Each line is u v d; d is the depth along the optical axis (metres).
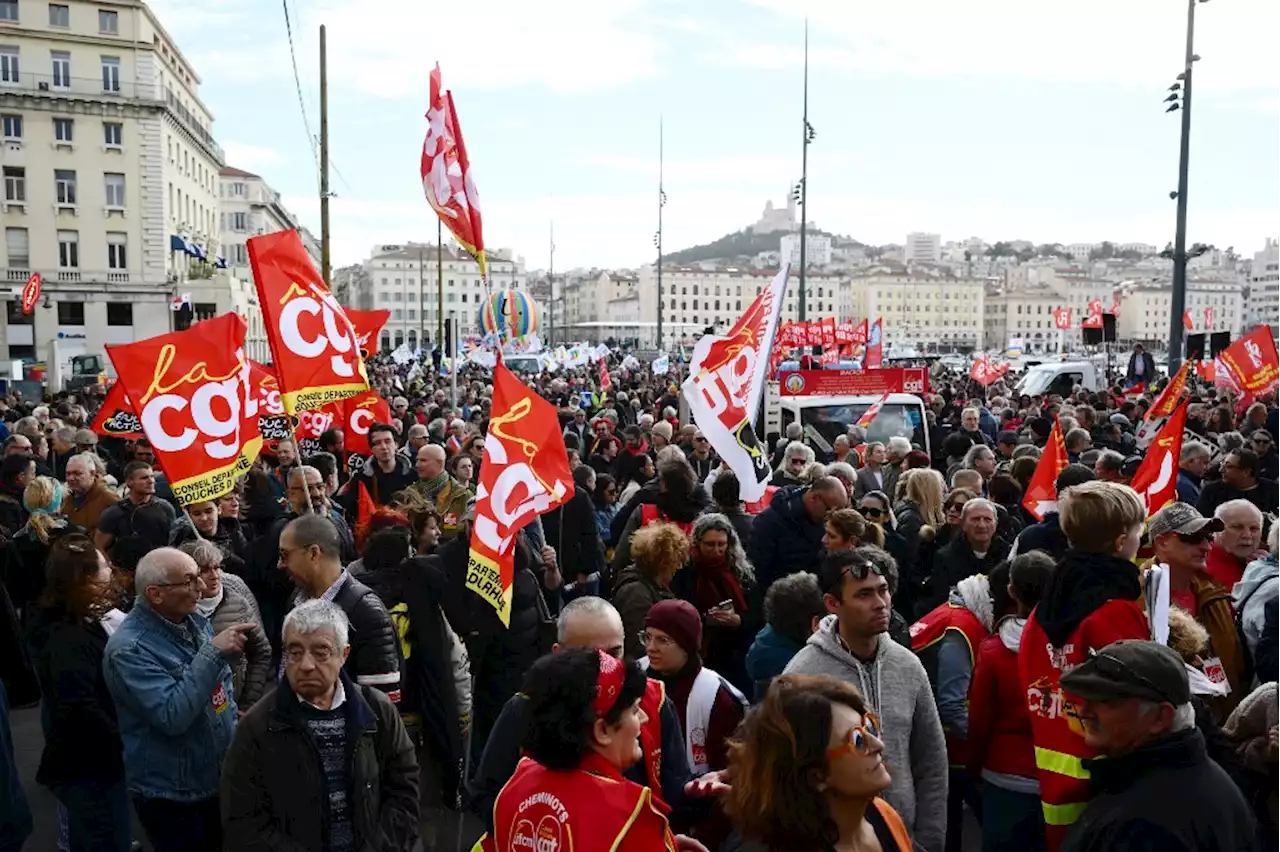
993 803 4.48
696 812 3.55
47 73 55.84
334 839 3.64
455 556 5.51
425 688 5.20
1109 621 3.67
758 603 6.32
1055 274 193.00
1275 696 3.96
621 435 13.42
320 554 4.68
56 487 8.23
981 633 4.80
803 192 32.03
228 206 96.62
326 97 19.28
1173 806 2.77
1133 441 13.76
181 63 66.62
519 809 2.92
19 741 7.63
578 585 8.16
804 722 2.53
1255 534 6.00
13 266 55.69
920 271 184.12
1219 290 182.12
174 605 4.31
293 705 3.64
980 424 17.66
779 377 15.04
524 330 42.44
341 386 6.34
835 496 6.76
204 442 6.48
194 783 4.30
